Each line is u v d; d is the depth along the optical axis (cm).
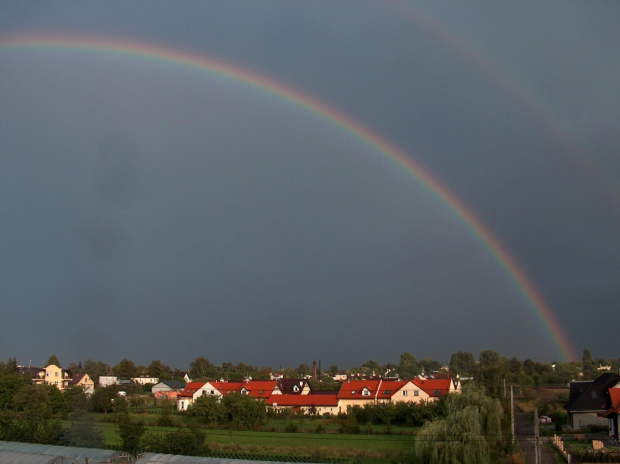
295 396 10638
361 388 10356
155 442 5475
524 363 19000
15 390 8931
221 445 6028
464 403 5212
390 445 6128
